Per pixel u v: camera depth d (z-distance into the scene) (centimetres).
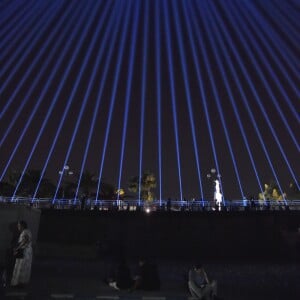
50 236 4347
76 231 4372
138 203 5091
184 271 2508
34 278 1788
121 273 1538
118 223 4403
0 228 1594
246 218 4259
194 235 4300
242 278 2155
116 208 4762
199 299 1341
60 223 4391
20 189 7319
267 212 4244
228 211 4322
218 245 4219
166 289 1580
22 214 1697
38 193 7394
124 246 4306
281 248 4062
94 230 4375
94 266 2547
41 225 4372
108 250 4247
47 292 1405
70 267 2469
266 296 1501
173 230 4334
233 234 4238
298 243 4025
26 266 1434
